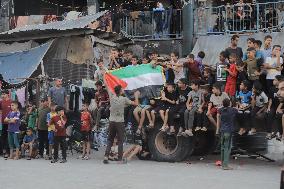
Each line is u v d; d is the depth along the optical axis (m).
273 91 14.79
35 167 15.38
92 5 28.72
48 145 18.12
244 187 11.73
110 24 23.55
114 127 16.38
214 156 18.33
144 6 29.19
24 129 18.20
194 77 17.47
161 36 25.27
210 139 17.58
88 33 21.25
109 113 17.44
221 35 23.66
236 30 23.47
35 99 20.45
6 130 18.33
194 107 15.95
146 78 17.38
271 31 22.55
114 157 17.33
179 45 24.78
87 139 17.67
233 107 15.26
